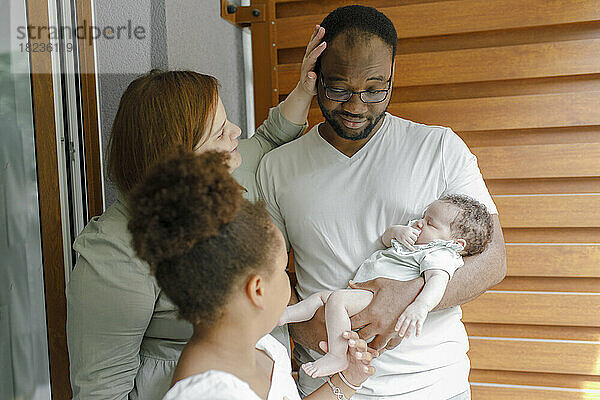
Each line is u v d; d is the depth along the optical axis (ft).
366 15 4.56
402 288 4.54
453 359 4.87
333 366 4.39
